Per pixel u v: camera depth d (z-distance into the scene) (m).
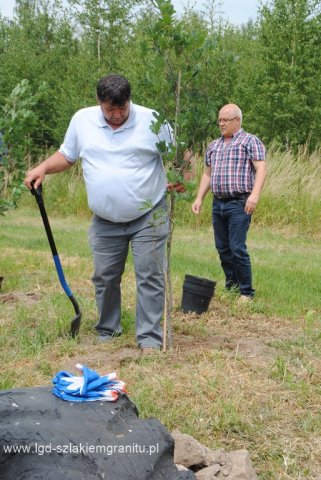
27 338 5.82
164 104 5.50
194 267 9.47
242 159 7.20
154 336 5.62
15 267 9.27
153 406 4.36
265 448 3.97
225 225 7.53
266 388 4.76
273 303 7.43
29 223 15.95
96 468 2.80
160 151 5.21
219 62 5.47
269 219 14.93
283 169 15.76
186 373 4.96
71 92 22.75
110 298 5.87
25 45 27.75
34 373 5.06
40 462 2.80
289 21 20.12
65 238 13.12
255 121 20.39
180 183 5.40
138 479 2.83
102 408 3.14
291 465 3.80
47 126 24.16
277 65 19.98
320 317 6.94
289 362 5.37
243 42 22.58
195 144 5.49
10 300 7.36
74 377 3.33
